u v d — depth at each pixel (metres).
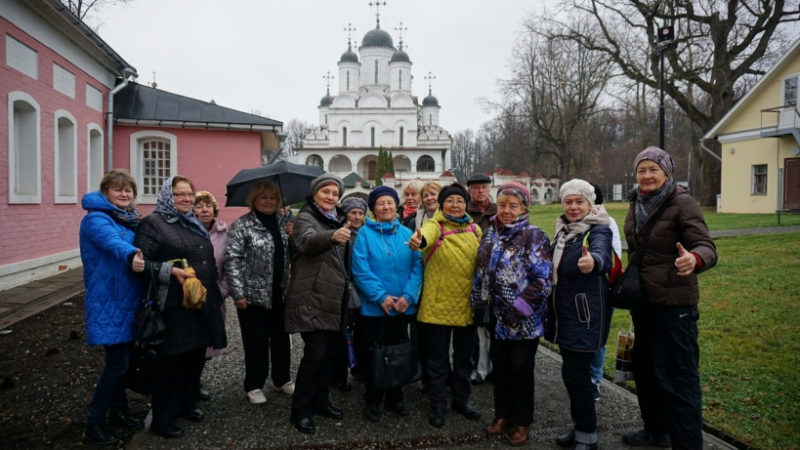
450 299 3.43
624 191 42.53
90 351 4.91
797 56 17.92
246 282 3.75
